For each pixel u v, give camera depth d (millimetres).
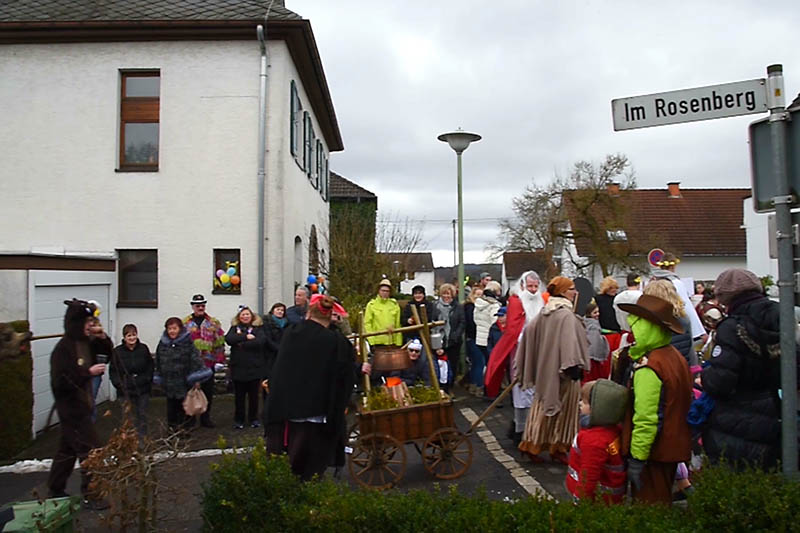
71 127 14008
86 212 13930
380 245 24000
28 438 9047
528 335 7215
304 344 5566
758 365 4164
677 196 44125
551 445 7277
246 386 10062
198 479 7219
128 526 4758
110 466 4676
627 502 4383
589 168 31344
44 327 10016
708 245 41312
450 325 11852
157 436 9008
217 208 13930
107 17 13938
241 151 13961
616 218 30953
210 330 10594
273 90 14016
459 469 7301
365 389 7156
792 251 3801
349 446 7609
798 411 4215
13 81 14062
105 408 11258
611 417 4480
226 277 13805
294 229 15352
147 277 14055
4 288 9430
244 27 13727
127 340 9055
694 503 3787
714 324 8727
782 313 3781
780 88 3912
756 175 4043
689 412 4488
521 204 32500
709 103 4188
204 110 13969
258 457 4707
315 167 20156
